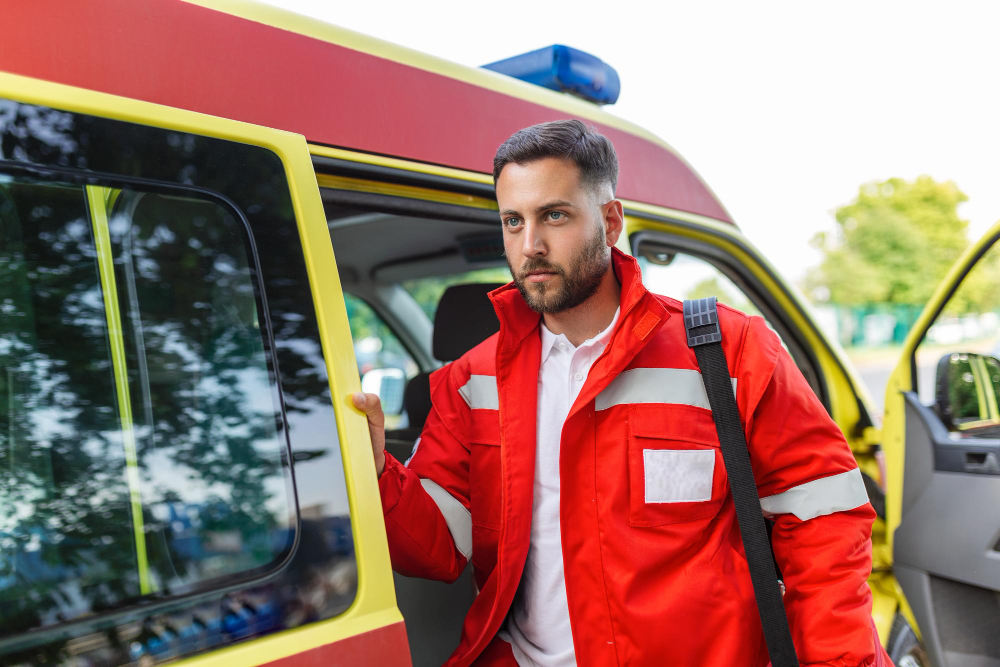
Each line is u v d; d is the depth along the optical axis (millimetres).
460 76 1712
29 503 860
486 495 1394
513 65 2113
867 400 2693
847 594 1263
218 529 967
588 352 1348
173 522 940
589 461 1283
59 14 1085
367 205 1519
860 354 27688
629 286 1282
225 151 1071
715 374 1296
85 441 904
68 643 848
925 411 2289
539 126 1287
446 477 1449
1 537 840
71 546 875
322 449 1072
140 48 1166
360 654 1024
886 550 2410
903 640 2215
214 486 976
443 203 1644
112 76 1123
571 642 1354
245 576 973
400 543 1315
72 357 911
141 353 957
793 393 1331
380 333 3352
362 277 3137
